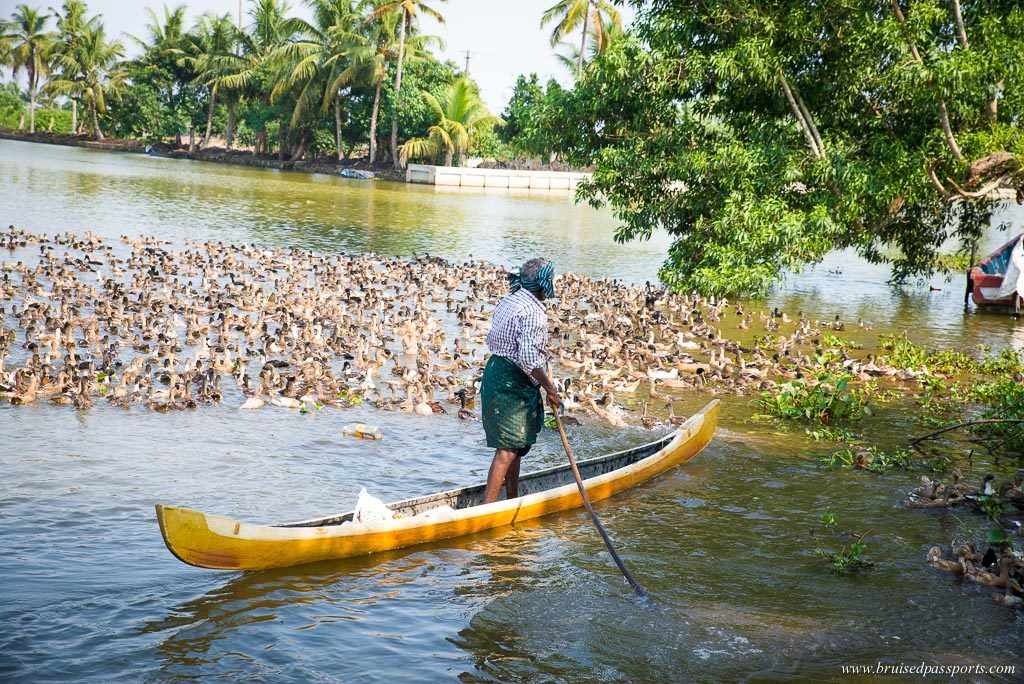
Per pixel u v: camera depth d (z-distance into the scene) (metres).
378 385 14.24
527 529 8.85
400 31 74.75
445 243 35.34
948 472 11.27
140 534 8.08
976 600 7.61
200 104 98.50
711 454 11.65
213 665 6.04
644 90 23.31
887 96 21.38
